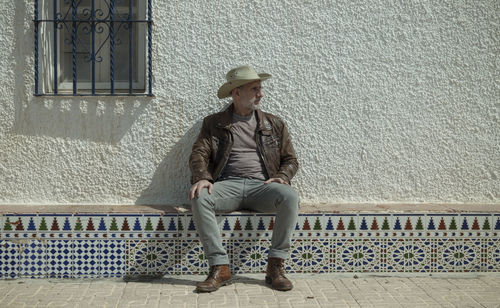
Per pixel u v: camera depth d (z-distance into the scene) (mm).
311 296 3695
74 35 4273
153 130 4398
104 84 4605
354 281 4047
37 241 4055
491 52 4512
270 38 4422
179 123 4414
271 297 3670
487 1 4484
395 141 4508
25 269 4059
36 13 4277
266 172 4168
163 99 4391
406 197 4531
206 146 4129
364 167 4504
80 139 4371
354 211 4180
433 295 3734
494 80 4520
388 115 4492
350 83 4465
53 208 4211
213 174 4145
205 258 4137
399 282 4031
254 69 4426
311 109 4461
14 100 4344
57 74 4445
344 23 4445
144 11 4527
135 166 4414
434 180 4539
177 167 4430
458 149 4535
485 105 4527
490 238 4242
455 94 4512
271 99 4449
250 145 4168
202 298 3641
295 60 4438
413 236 4207
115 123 4383
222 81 4418
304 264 4172
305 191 4500
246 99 4105
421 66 4488
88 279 4070
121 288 3859
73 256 4074
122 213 4078
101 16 4527
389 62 4473
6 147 4359
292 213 3885
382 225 4191
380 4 4453
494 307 3504
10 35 4328
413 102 4496
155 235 4105
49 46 4465
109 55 4602
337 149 4488
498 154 4551
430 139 4523
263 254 4141
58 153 4371
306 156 4480
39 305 3486
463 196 4559
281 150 4234
